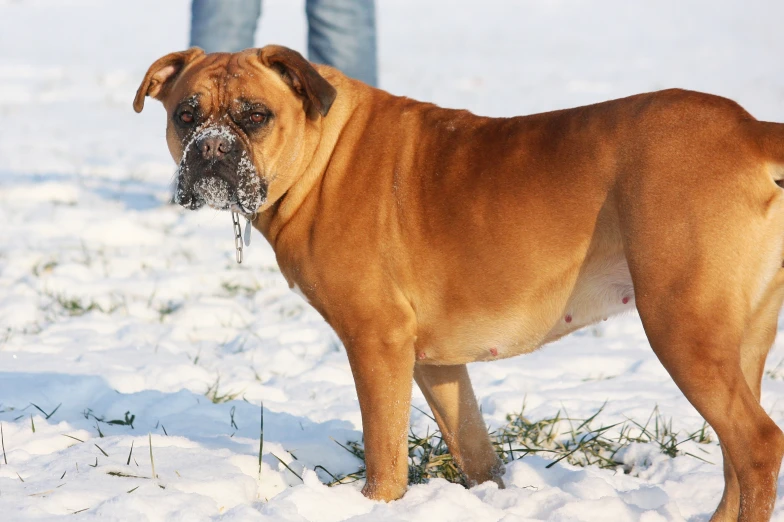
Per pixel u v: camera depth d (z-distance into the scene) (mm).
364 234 6859
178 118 7324
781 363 10547
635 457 8117
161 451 7262
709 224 5848
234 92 7082
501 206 6574
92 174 21031
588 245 6406
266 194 7062
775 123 5941
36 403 8789
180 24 57469
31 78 36062
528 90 32062
